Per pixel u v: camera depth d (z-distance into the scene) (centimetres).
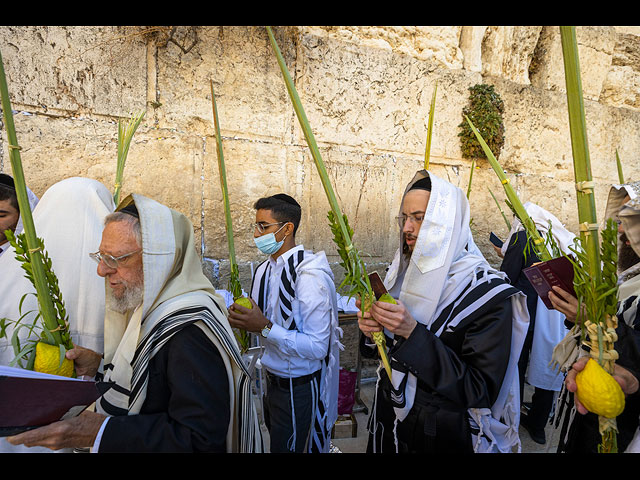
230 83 320
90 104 280
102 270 108
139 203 110
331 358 194
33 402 83
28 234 101
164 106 302
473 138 396
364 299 120
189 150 311
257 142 332
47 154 269
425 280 132
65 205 139
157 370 100
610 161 485
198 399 95
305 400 180
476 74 408
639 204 110
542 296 116
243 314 168
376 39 371
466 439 128
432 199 133
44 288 104
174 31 299
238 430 112
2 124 257
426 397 131
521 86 429
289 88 101
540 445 272
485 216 421
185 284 114
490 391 120
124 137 191
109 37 282
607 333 87
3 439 122
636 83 495
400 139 383
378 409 154
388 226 384
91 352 120
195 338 101
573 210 466
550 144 449
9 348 131
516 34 421
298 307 184
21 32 258
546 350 268
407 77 379
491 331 121
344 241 112
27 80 261
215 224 324
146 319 106
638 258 129
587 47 454
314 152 106
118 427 93
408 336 121
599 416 90
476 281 132
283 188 344
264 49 328
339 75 354
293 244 201
